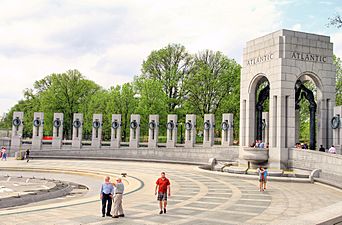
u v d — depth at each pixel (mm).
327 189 22312
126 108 58812
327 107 33219
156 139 47969
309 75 33312
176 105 60531
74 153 48438
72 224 12602
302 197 19172
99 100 61531
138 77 61344
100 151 48062
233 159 39344
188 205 16609
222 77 57562
